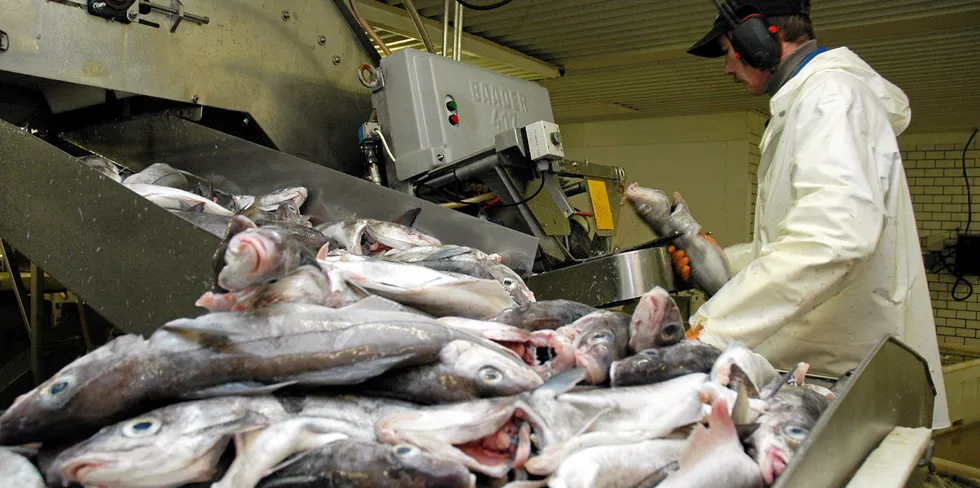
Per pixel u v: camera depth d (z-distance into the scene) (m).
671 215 2.87
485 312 1.60
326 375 1.09
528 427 1.09
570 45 6.23
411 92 2.72
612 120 10.25
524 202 2.53
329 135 3.23
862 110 2.13
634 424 1.16
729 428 1.11
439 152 2.70
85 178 1.53
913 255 2.34
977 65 6.68
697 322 2.09
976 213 10.28
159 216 1.41
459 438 1.03
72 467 0.93
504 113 3.07
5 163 1.68
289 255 1.18
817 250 1.91
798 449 1.04
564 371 1.21
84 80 2.30
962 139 10.37
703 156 9.59
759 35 2.45
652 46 6.24
